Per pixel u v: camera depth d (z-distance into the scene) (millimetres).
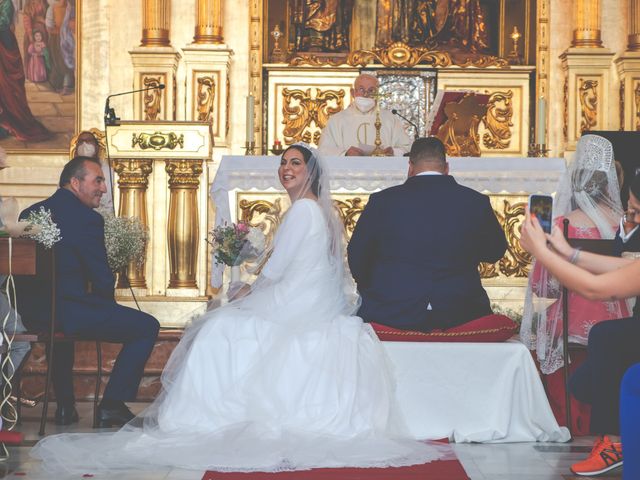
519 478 4398
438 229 5426
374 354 5156
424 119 12188
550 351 5688
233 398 5047
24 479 4379
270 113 12266
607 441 4512
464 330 5363
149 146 7902
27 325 5738
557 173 8016
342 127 9906
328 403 5004
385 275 5477
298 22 12500
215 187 7945
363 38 12570
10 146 12000
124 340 5820
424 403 5250
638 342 4352
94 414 5895
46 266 5461
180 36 12234
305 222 5352
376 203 5547
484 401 5277
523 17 12492
